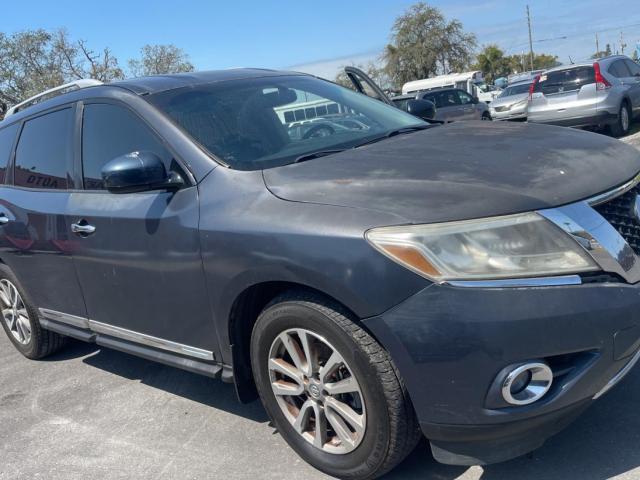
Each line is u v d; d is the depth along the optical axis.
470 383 2.36
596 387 2.46
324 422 2.86
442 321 2.34
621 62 14.55
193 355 3.30
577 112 13.53
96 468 3.28
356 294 2.47
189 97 3.59
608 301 2.37
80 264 3.73
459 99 19.52
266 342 2.93
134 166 3.02
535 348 2.32
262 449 3.23
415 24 49.22
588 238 2.44
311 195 2.75
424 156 2.97
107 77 30.62
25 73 30.77
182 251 3.08
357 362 2.57
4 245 4.38
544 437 2.54
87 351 4.98
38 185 4.17
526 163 2.81
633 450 2.80
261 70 4.30
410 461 2.94
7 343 5.48
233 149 3.24
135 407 3.90
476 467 2.85
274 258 2.68
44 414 3.99
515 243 2.38
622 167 2.92
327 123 3.73
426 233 2.40
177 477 3.10
